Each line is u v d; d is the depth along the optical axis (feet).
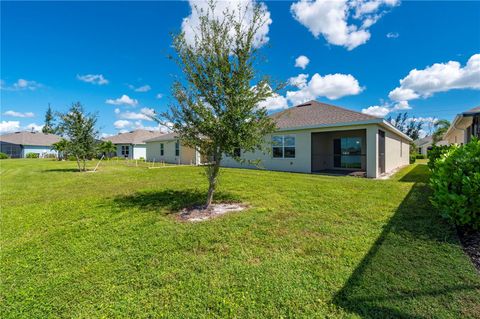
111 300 7.72
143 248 11.47
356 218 15.11
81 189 27.99
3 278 9.11
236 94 16.38
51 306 7.50
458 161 12.30
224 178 34.09
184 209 18.25
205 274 9.07
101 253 11.08
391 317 6.59
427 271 8.73
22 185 31.58
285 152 45.57
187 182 32.07
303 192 23.47
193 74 16.70
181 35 16.72
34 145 136.05
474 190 11.22
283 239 12.13
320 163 50.37
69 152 49.83
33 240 12.81
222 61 16.43
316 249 10.91
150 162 82.79
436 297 7.30
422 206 17.20
